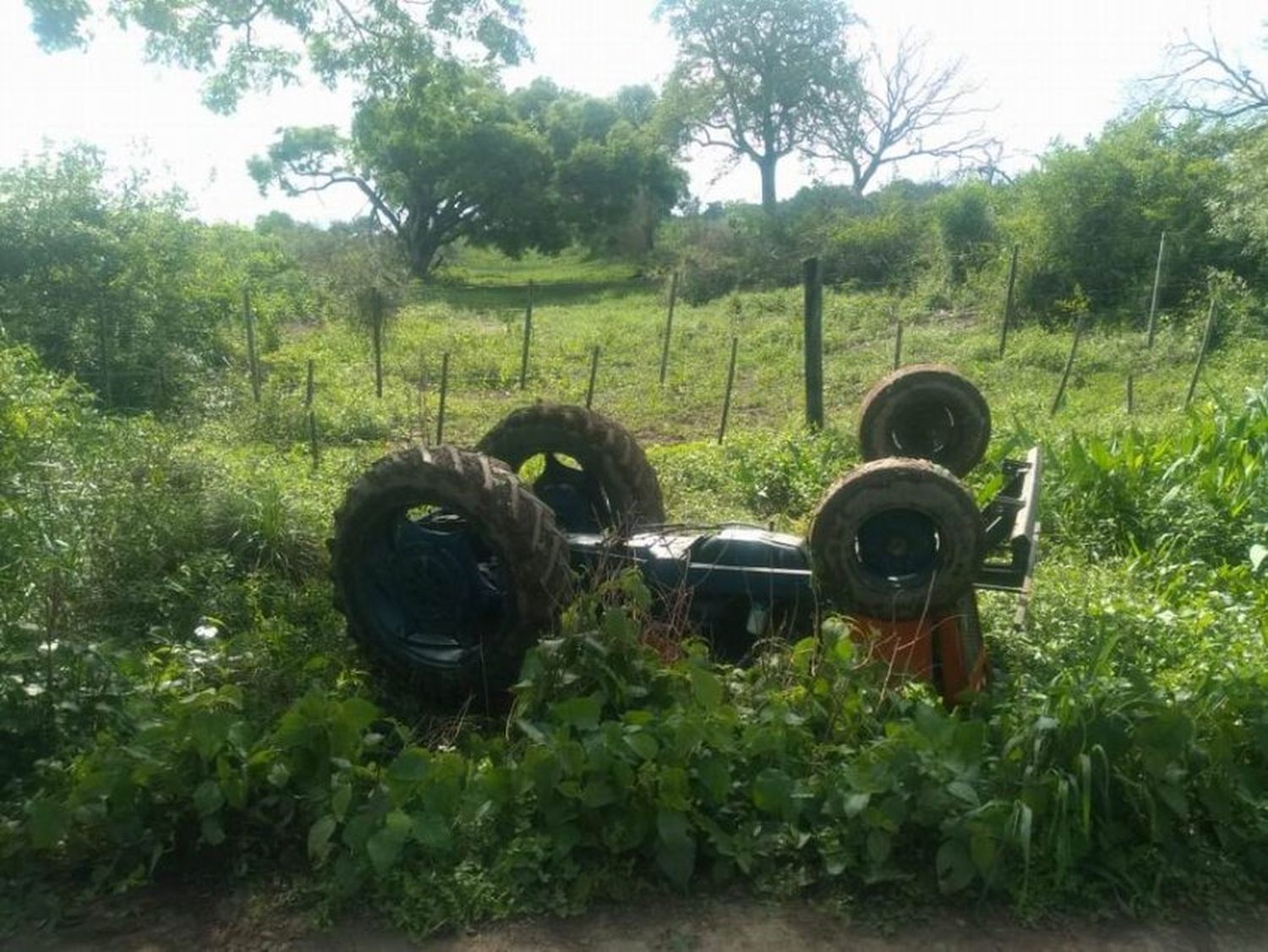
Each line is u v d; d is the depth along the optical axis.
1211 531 8.29
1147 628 6.12
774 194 53.53
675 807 4.15
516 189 48.09
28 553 6.15
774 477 9.73
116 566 6.90
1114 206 20.91
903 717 4.67
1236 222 19.05
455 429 13.56
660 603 5.46
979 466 9.26
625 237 53.34
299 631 6.27
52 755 4.81
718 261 32.47
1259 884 4.21
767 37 49.81
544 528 5.28
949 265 24.45
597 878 4.13
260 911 4.05
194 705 4.48
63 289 15.14
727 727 4.43
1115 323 19.58
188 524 7.37
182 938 3.94
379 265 25.72
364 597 5.69
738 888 4.17
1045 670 5.89
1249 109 25.05
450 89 13.09
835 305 23.33
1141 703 4.43
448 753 4.45
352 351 19.59
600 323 24.83
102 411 13.77
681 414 15.02
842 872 4.15
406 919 3.96
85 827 4.27
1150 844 4.27
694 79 51.59
